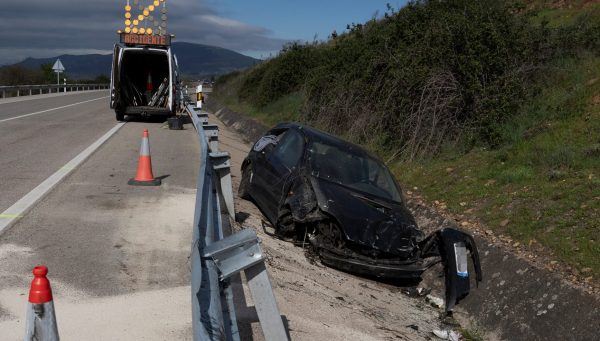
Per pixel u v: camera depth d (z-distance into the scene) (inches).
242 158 639.8
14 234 255.4
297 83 1071.0
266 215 344.2
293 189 313.7
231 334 139.8
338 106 653.9
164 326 181.5
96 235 265.1
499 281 270.2
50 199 324.5
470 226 326.6
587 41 501.4
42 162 442.9
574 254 262.7
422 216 375.9
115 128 751.7
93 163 454.9
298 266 276.2
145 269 227.3
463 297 280.2
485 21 505.4
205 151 324.5
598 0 608.7
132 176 413.1
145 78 872.3
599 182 319.6
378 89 590.2
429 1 614.2
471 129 470.9
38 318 112.5
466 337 251.0
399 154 514.0
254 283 157.5
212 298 129.2
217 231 218.2
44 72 2146.9
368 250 285.7
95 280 211.6
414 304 281.3
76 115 930.1
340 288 269.0
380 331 228.4
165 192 368.8
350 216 290.5
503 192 358.6
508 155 408.2
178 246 259.1
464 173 418.9
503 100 455.2
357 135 585.0
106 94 1957.4
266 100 1103.6
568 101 434.9
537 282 251.1
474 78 474.9
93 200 330.6
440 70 493.0
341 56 745.0
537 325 235.9
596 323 215.0
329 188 307.0
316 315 221.8
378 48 627.8
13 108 1004.6
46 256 231.9
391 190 329.7
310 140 342.3
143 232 275.9
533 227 299.1
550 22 599.5
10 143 540.4
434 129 492.1
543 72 487.2
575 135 388.2
